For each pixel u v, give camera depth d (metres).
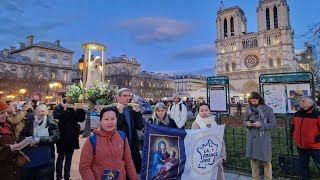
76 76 70.62
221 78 7.72
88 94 6.74
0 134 3.79
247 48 76.38
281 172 6.37
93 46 8.90
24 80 47.75
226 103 7.57
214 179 4.51
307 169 5.26
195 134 4.38
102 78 9.11
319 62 9.85
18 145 3.42
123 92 4.65
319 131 5.05
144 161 4.02
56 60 67.06
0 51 62.44
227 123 17.23
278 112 6.61
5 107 3.84
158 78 96.62
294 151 8.58
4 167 3.42
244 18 87.88
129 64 83.88
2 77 42.31
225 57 80.12
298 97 6.36
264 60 72.44
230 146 9.57
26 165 4.32
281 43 70.50
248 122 5.30
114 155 3.02
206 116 4.88
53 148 5.65
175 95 8.01
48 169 4.66
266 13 75.38
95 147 2.96
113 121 3.07
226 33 82.19
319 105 12.49
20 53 67.44
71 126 6.01
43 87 50.16
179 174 4.17
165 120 4.97
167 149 4.15
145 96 81.25
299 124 5.28
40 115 4.81
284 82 6.59
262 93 6.92
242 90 74.31
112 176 2.91
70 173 6.63
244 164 7.10
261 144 5.18
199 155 4.38
